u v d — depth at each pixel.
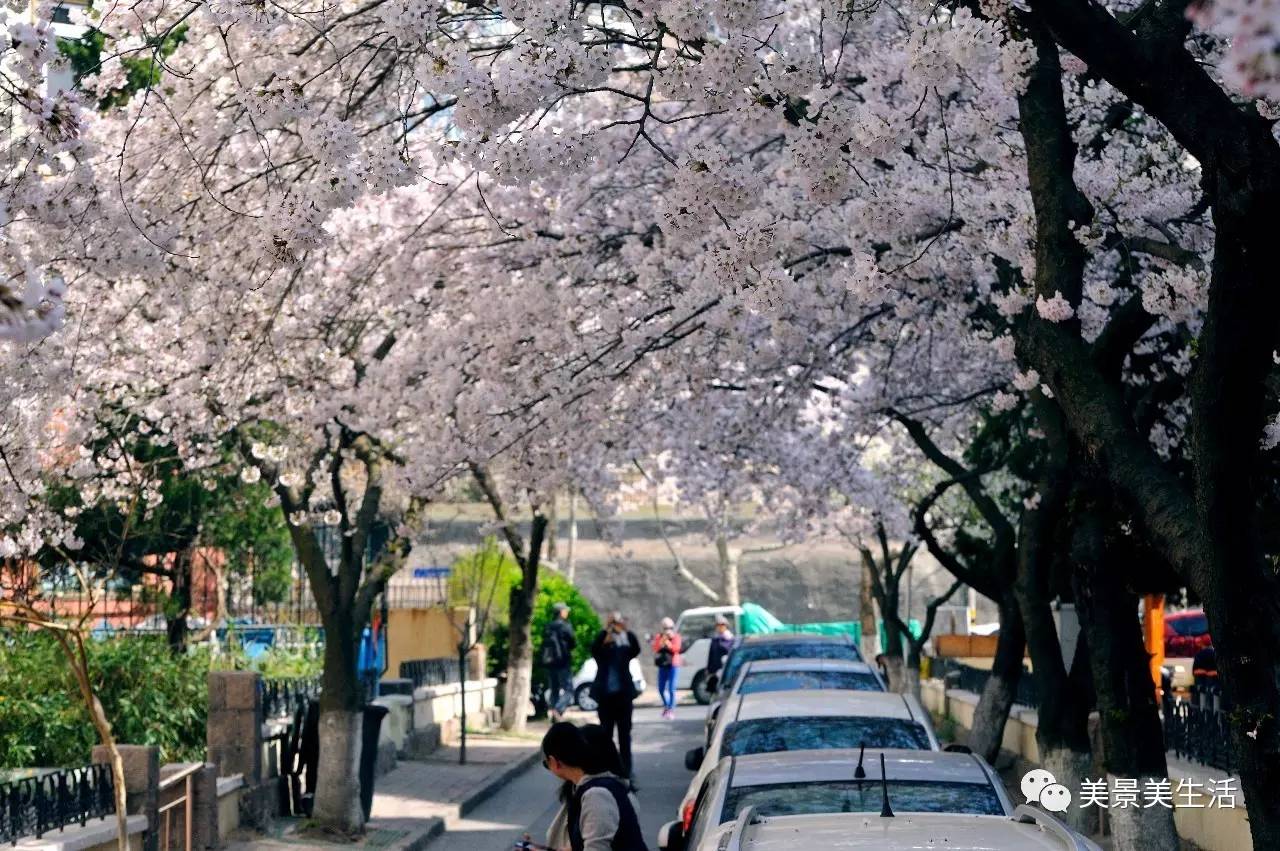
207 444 16.17
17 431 12.80
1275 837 6.68
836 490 26.80
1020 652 16.97
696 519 52.84
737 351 13.75
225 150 13.52
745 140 16.64
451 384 14.90
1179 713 15.53
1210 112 6.48
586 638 38.34
